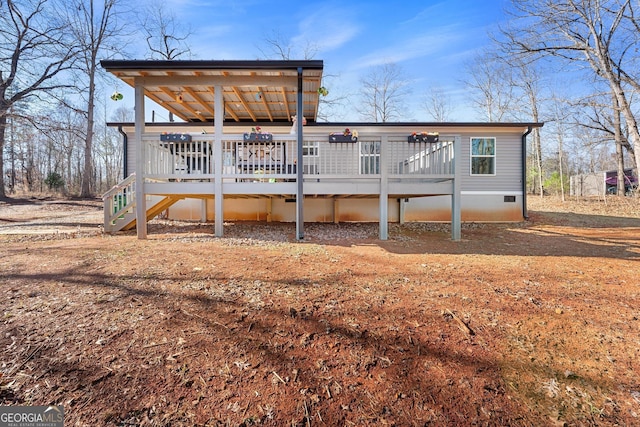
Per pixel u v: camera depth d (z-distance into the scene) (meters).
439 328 2.40
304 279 3.48
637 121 12.71
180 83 6.20
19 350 1.99
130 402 1.60
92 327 2.29
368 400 1.67
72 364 1.87
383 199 6.38
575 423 1.54
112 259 4.19
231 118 9.21
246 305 2.72
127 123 9.29
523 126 9.78
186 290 3.04
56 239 6.22
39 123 11.48
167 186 6.25
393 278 3.60
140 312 2.54
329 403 1.64
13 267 3.76
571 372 1.91
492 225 9.24
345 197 8.99
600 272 3.96
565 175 20.88
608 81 12.14
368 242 6.12
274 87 6.84
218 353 2.03
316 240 6.27
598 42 11.46
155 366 1.88
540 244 6.11
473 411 1.60
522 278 3.66
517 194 10.19
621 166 16.28
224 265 3.98
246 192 6.33
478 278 3.65
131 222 7.53
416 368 1.93
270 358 1.99
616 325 2.48
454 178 6.50
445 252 5.24
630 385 1.80
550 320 2.56
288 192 6.31
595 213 11.84
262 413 1.56
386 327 2.40
